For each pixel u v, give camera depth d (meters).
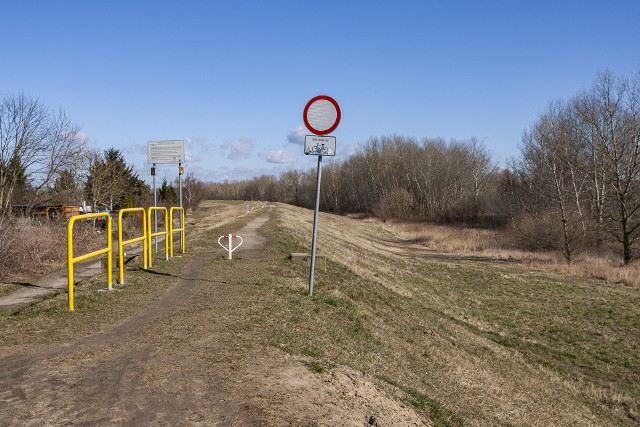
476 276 26.11
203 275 12.61
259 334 7.09
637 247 31.83
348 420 4.59
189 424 4.09
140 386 4.89
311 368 5.84
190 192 69.75
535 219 37.22
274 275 13.01
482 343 13.10
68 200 30.06
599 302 20.31
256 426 4.11
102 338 6.68
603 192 37.72
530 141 45.25
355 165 91.88
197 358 5.82
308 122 9.66
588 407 9.99
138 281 11.48
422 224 63.16
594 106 38.09
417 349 9.83
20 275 15.74
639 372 12.66
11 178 25.89
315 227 10.76
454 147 74.00
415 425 5.26
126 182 46.16
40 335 6.83
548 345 14.57
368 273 18.45
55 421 4.09
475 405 7.77
